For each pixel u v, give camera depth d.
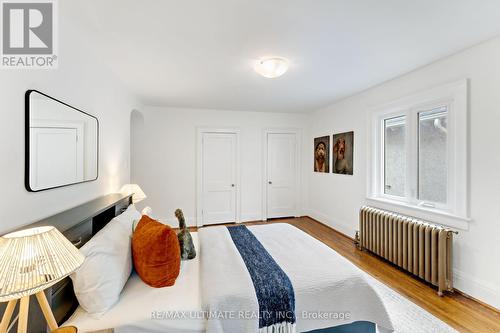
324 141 4.42
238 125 4.66
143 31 1.77
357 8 1.50
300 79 2.85
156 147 4.27
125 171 3.07
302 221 4.75
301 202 5.05
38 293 0.90
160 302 1.28
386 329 1.53
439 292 2.14
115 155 2.68
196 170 4.46
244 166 4.74
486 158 1.96
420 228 2.34
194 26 1.71
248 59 2.27
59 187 1.54
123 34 1.81
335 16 1.59
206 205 4.56
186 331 1.20
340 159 3.95
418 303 2.03
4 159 1.12
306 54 2.17
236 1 1.43
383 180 3.20
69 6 1.46
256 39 1.90
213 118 4.52
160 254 1.41
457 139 2.17
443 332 1.69
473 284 2.06
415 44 1.99
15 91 1.20
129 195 2.40
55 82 1.51
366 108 3.32
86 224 1.49
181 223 1.90
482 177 2.00
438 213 2.32
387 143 3.12
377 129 3.21
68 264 0.92
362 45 2.00
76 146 1.74
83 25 1.69
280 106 4.31
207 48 2.04
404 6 1.49
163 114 4.28
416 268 2.38
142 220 1.74
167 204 4.35
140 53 2.13
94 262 1.21
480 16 1.59
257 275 1.49
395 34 1.83
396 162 3.00
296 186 5.02
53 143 1.47
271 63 2.21
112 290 1.23
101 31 1.77
